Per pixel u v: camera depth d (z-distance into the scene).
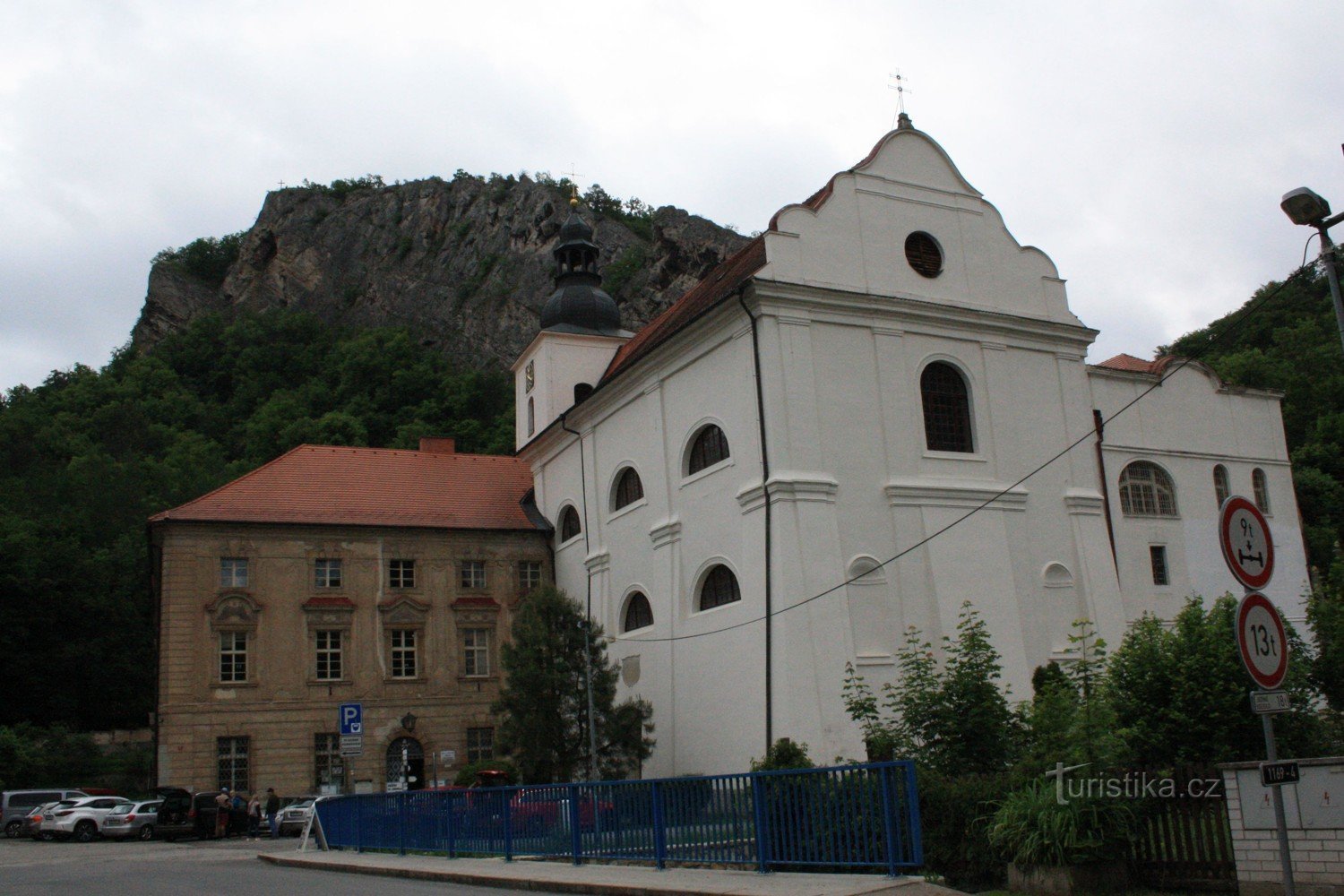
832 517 30.09
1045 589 33.22
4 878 20.73
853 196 33.38
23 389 139.00
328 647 41.12
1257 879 11.75
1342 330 13.16
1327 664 18.50
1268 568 9.97
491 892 15.78
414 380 126.25
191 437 121.12
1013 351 35.00
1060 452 34.97
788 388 30.64
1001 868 13.74
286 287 186.25
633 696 35.31
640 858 16.91
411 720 41.16
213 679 39.47
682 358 34.25
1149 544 37.12
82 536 84.69
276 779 39.44
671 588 33.69
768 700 28.83
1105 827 13.00
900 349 32.78
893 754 18.73
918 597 30.95
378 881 18.20
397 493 45.06
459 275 169.75
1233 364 70.38
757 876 14.37
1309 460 60.16
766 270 31.27
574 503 41.72
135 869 22.25
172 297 189.50
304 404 125.25
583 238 50.62
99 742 67.31
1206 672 16.69
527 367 50.06
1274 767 9.56
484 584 43.66
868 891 12.41
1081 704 14.39
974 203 35.59
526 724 30.78
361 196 192.62
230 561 40.69
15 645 68.81
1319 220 13.28
